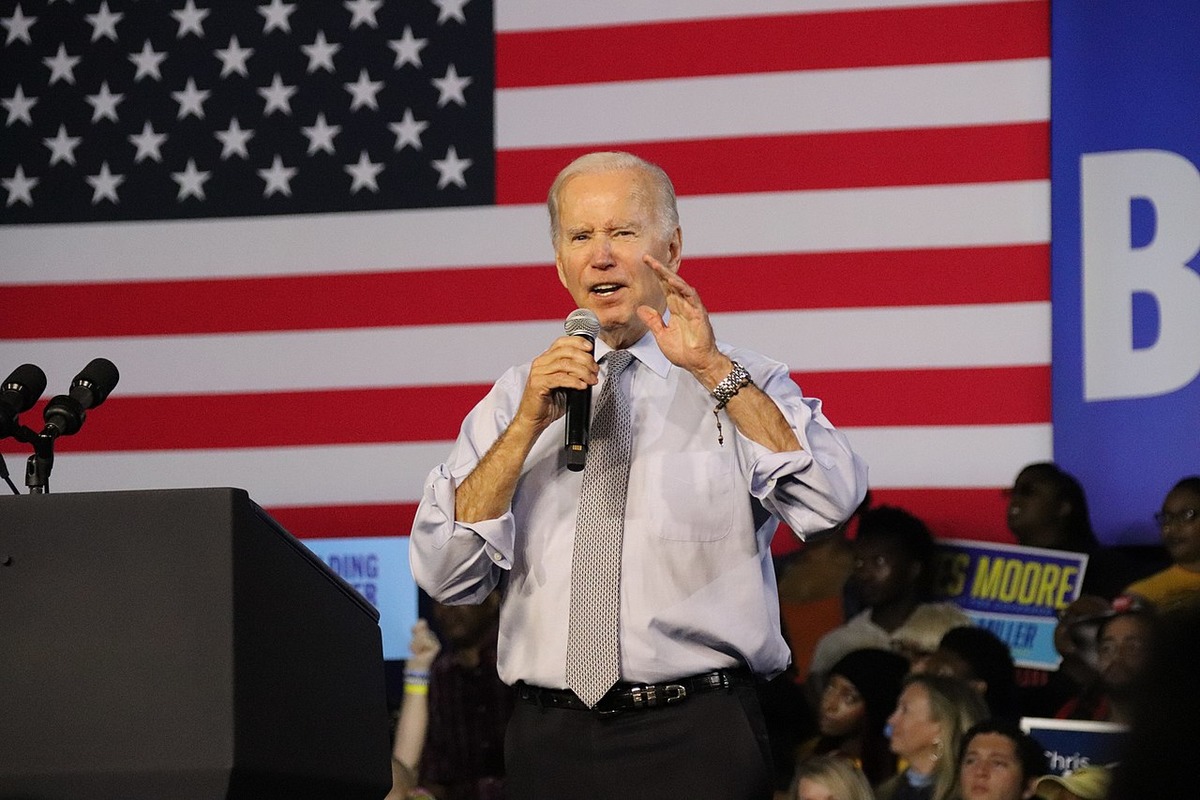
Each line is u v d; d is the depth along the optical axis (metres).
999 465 13.15
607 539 6.01
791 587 12.32
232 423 14.23
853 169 13.56
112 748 4.00
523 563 6.18
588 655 5.88
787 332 13.52
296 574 4.49
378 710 5.21
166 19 14.74
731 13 13.85
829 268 13.52
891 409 13.33
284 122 14.52
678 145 13.84
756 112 13.74
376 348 14.17
